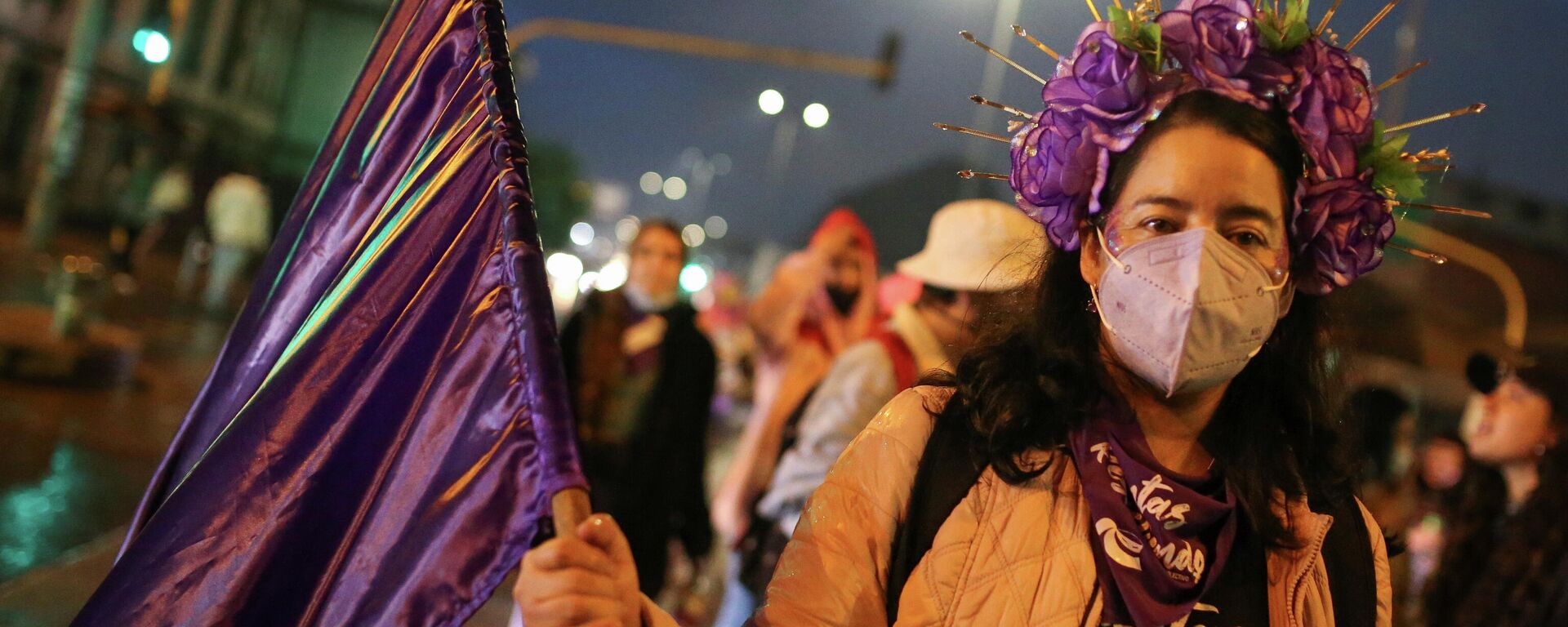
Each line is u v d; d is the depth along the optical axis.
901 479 1.56
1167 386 1.53
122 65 32.69
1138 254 1.51
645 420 4.30
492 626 5.60
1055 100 1.62
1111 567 1.47
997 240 3.72
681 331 4.42
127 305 16.17
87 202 27.48
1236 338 1.48
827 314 4.93
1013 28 1.75
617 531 1.20
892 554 1.54
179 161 27.97
